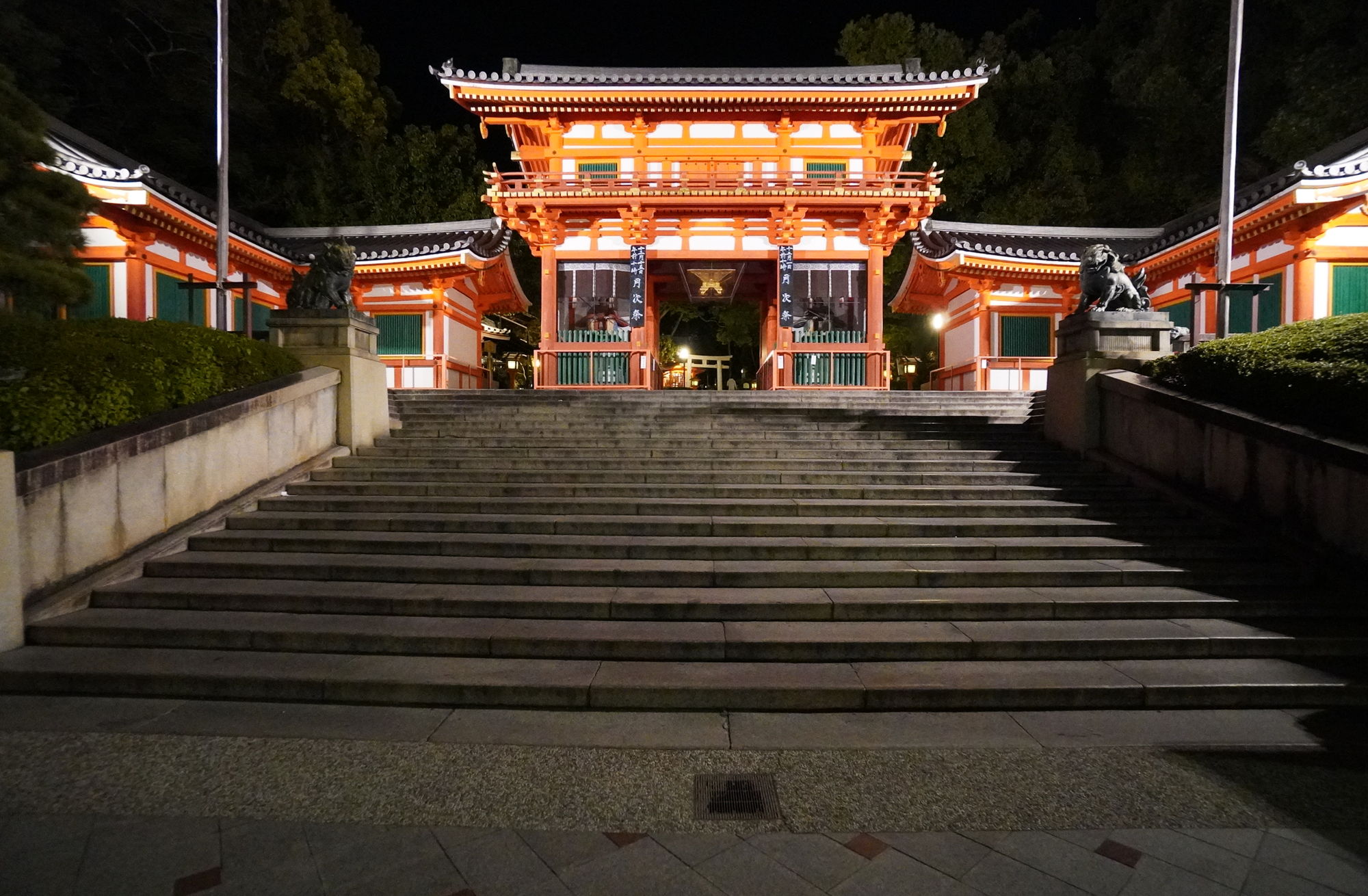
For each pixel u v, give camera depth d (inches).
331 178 1178.0
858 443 393.7
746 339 1305.4
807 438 406.0
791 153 711.1
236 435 310.2
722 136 716.0
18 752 162.6
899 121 704.4
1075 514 311.9
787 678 195.0
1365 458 232.4
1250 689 190.5
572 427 420.5
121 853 125.1
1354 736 173.5
